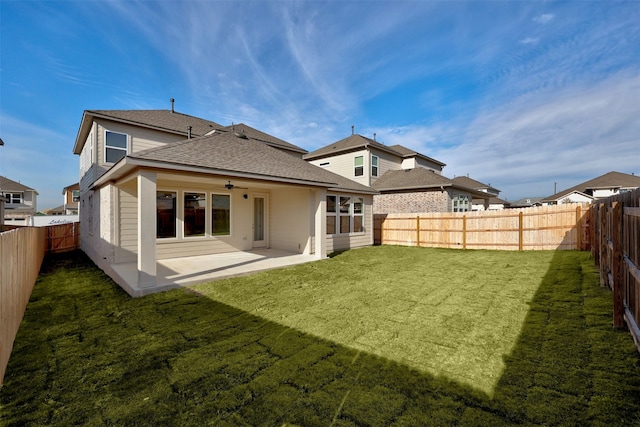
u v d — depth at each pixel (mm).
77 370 2990
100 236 9016
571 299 4844
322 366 3006
